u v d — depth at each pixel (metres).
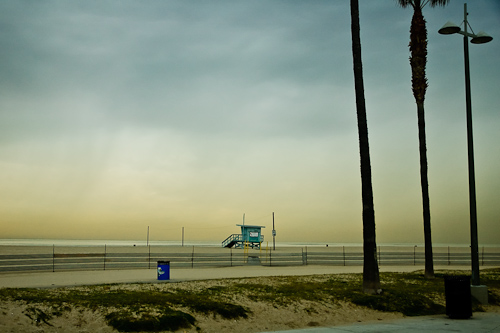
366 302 16.84
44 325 11.80
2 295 13.43
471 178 18.94
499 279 24.12
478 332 12.73
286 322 14.38
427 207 24.14
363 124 19.59
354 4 20.28
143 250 71.50
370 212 18.84
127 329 12.06
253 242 75.25
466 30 19.38
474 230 18.73
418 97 24.34
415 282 22.11
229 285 19.14
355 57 20.08
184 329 12.66
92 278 23.70
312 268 34.34
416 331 12.94
